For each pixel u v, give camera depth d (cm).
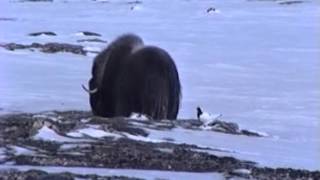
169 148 4062
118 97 5628
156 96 5434
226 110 7088
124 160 3609
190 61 12375
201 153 3978
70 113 5784
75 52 13400
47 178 3003
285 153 4459
